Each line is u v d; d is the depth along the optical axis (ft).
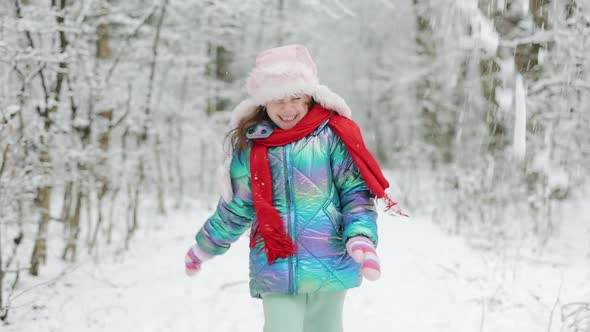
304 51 7.58
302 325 7.20
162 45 23.81
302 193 7.14
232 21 26.35
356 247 6.70
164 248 18.37
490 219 20.24
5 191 11.96
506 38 11.76
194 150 32.50
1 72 13.82
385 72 42.75
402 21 37.42
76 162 15.26
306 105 7.45
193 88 31.07
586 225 19.57
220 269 15.49
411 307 12.28
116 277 14.64
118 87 18.80
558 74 16.40
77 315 11.71
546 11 13.29
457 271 14.96
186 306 12.41
